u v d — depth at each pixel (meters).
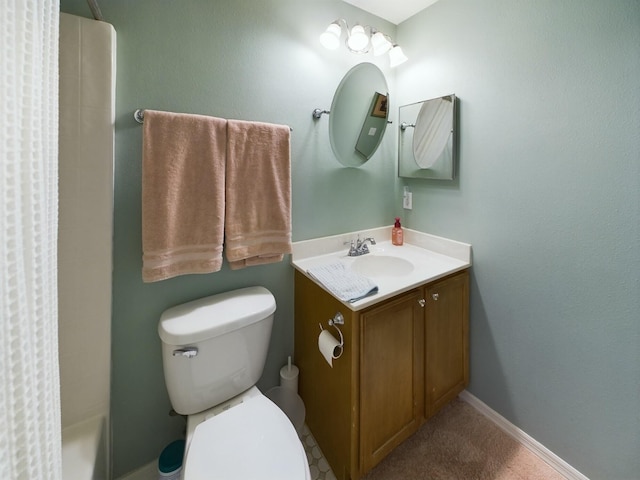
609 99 0.94
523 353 1.26
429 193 1.62
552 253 1.13
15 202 0.39
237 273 1.30
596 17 0.95
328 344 1.06
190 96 1.10
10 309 0.37
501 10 1.20
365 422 1.08
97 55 0.90
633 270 0.93
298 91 1.35
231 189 1.12
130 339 1.09
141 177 1.04
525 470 1.20
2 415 0.36
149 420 1.17
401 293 1.15
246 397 1.15
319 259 1.49
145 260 0.99
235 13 1.16
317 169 1.46
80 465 0.86
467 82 1.36
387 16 1.60
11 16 0.38
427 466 1.23
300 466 0.81
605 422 1.04
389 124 1.73
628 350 0.97
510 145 1.22
